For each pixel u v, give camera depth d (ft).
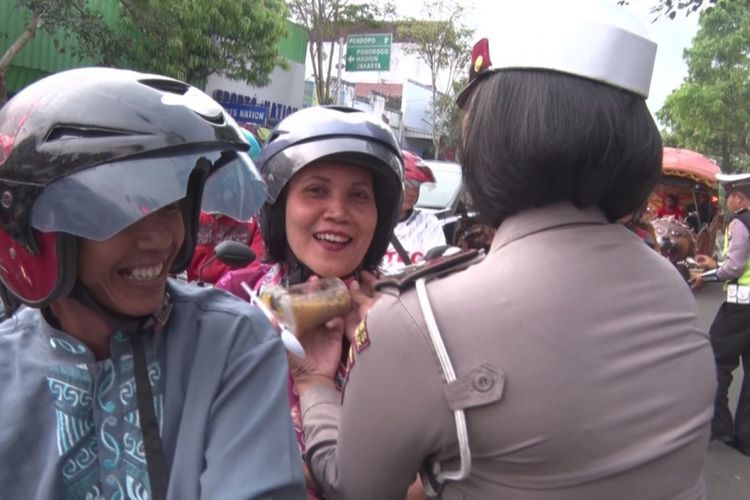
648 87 3.39
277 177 5.60
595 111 3.19
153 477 3.28
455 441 3.25
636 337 3.24
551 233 3.38
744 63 81.61
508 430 3.10
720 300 34.55
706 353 3.48
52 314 3.53
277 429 3.43
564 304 3.18
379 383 3.37
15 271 3.30
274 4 42.47
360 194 5.71
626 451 3.12
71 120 3.08
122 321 3.44
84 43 35.24
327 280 5.10
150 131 3.13
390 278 3.59
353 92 84.23
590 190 3.30
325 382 4.79
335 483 3.85
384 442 3.41
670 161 46.32
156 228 3.35
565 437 3.07
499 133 3.33
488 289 3.25
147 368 3.48
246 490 3.15
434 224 10.32
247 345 3.68
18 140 3.11
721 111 82.28
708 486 13.00
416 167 10.28
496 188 3.41
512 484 3.18
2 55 33.12
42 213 3.07
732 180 15.42
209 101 3.56
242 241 9.59
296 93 56.18
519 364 3.10
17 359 3.41
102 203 3.03
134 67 35.58
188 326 3.66
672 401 3.22
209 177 3.72
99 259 3.26
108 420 3.34
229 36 38.47
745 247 14.26
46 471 3.21
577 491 3.10
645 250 3.57
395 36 88.17
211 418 3.43
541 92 3.24
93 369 3.39
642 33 3.37
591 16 3.27
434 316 3.25
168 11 34.35
